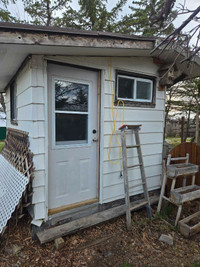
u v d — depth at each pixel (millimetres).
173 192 2580
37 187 2207
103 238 2270
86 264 1857
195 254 2053
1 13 7180
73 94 2514
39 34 1682
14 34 1586
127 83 3004
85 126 2664
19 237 2207
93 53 2369
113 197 2908
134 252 2053
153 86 3307
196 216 2619
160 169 3521
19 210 2275
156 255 2018
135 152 3115
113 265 1854
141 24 8297
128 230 2426
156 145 3422
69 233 2207
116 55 2670
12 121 3760
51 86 2305
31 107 2158
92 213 2703
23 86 2590
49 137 2340
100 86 2697
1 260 1872
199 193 2666
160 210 2930
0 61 2400
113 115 2803
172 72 3135
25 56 2203
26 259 1898
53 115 2348
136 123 3096
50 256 1947
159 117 3414
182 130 6203
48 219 2330
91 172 2750
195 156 3438
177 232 2441
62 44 1791
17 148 2955
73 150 2551
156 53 2711
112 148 2834
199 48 1727
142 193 3291
